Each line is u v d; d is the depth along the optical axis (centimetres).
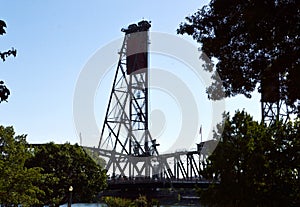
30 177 3997
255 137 3328
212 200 3372
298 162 3272
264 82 1636
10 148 4072
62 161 5506
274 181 3228
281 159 3262
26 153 4225
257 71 1677
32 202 4159
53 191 5384
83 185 5497
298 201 3194
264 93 1691
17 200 3875
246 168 3253
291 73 1473
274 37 1489
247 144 3266
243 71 1727
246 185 3219
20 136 4256
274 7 1419
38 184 4869
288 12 1405
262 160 3228
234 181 3269
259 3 1423
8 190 3838
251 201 3219
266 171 3238
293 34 1452
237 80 1738
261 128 3378
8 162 3941
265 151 3297
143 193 5756
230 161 3278
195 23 1794
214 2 1661
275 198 3200
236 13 1603
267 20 1445
